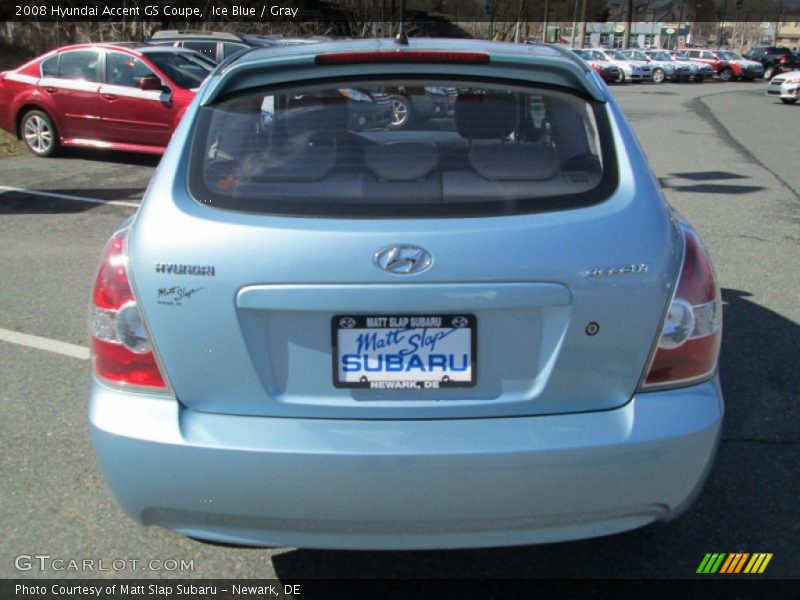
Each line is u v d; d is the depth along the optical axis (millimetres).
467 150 2375
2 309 5066
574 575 2629
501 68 2504
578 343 2100
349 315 2086
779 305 5184
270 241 2070
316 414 2135
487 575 2635
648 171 2371
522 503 2096
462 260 2049
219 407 2164
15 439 3432
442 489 2074
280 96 2477
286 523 2137
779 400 3836
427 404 2119
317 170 2283
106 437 2164
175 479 2125
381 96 2492
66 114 10648
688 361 2201
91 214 7742
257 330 2111
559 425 2111
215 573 2650
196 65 10898
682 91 31375
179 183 2256
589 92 2510
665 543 2777
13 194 8625
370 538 2145
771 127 17016
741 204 8555
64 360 4285
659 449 2113
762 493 3068
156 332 2145
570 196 2201
